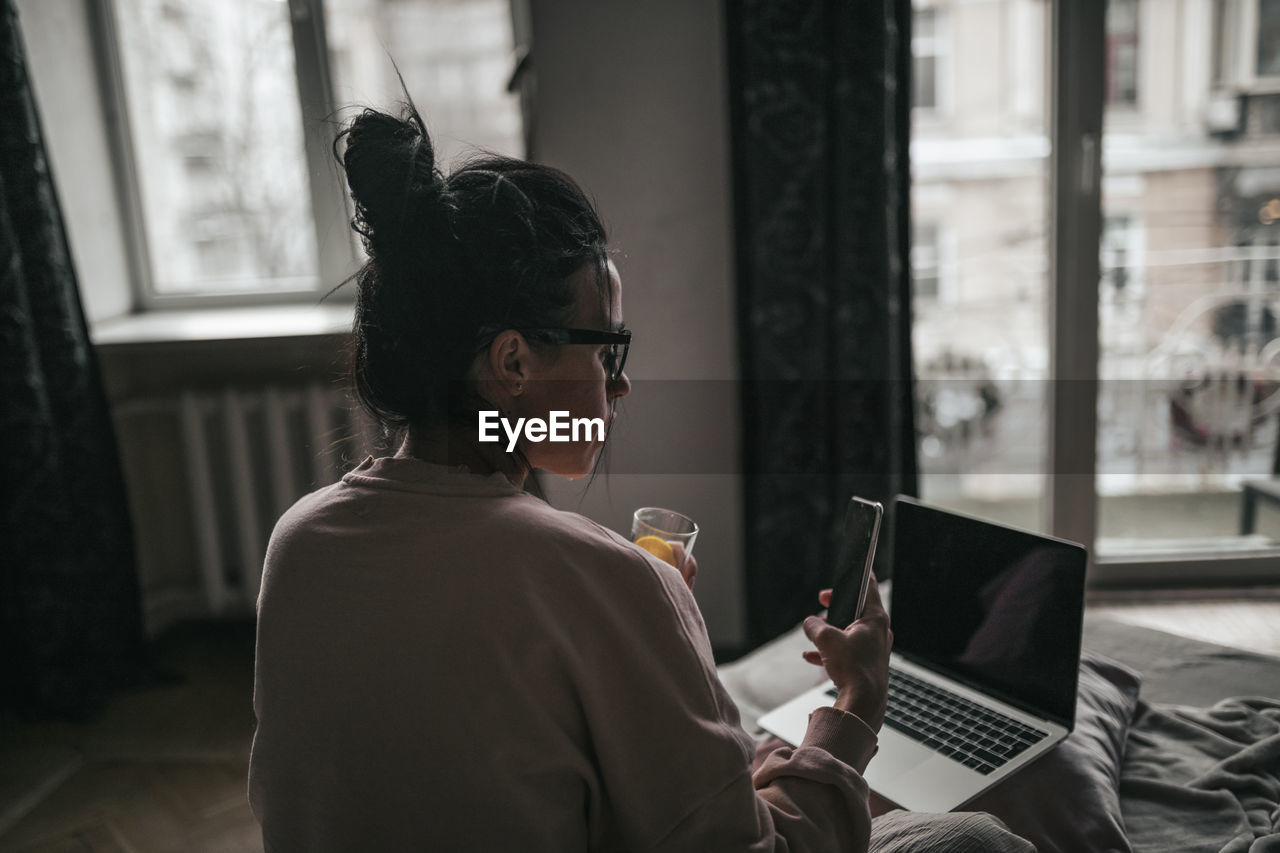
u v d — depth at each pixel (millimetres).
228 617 2859
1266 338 2730
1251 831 1125
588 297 783
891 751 1219
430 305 735
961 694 1329
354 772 701
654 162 2381
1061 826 1111
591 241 790
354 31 2551
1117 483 2898
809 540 2432
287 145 2771
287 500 2645
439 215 737
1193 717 1392
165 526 2887
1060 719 1238
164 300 2863
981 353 3922
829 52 2215
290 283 2863
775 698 1495
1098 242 2582
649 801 699
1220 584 2742
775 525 2434
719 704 736
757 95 2236
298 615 729
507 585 689
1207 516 2857
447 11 2486
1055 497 2730
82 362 2398
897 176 2293
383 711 692
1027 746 1203
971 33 4316
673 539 1097
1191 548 2791
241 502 2652
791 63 2215
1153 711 1403
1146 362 2781
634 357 2467
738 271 2332
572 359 774
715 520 2543
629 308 2443
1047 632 1253
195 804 2068
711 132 2359
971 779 1152
